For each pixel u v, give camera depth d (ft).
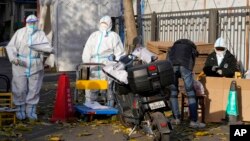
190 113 29.32
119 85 24.85
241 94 30.78
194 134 27.22
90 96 33.60
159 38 49.21
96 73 33.58
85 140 25.80
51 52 31.45
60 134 27.20
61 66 66.33
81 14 66.74
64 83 30.78
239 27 39.52
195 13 44.01
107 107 31.27
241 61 39.34
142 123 24.13
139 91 23.15
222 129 28.84
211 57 32.65
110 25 34.63
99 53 34.17
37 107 36.47
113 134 27.17
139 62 25.38
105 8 67.31
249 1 39.09
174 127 29.22
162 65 23.06
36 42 30.99
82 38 66.90
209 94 30.96
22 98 31.19
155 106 23.24
